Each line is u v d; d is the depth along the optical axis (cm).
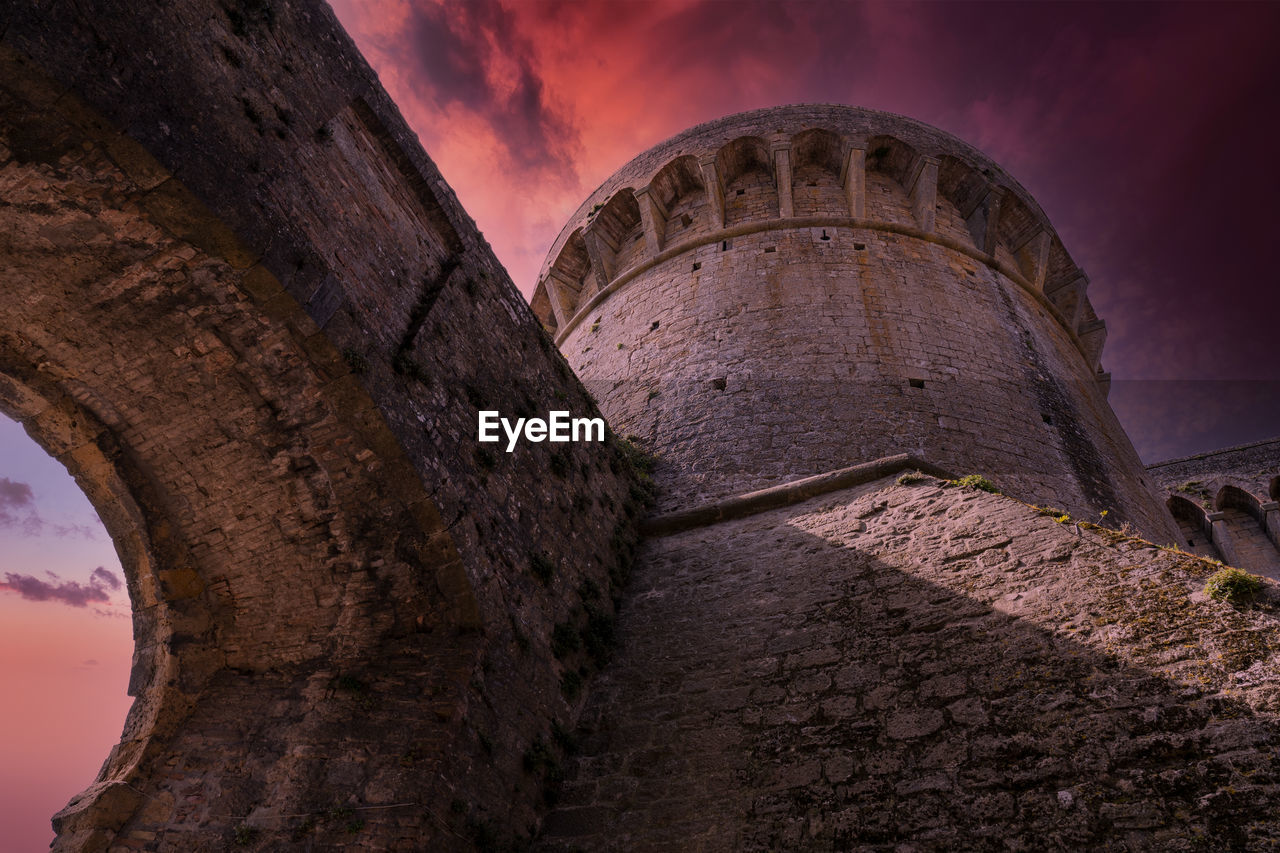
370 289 820
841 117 2327
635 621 1123
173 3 639
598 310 2308
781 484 1404
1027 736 707
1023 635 805
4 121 562
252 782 820
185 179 621
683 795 815
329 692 870
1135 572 807
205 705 916
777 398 1622
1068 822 631
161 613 926
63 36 550
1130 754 652
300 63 794
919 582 951
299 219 734
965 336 1802
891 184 2291
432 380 873
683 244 2189
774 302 1861
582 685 1009
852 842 696
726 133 2353
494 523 923
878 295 1852
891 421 1544
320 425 797
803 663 917
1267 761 595
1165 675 693
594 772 888
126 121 582
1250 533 2542
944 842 662
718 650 1000
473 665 834
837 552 1088
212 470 870
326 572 903
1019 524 955
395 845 707
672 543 1295
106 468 874
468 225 1063
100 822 823
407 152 957
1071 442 1697
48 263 686
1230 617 709
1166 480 2789
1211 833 578
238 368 771
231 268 685
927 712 780
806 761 793
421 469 812
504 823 795
